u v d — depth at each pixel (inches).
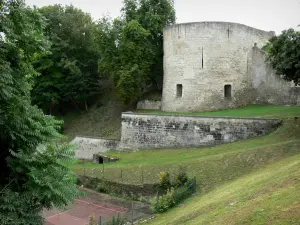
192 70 1086.4
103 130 1233.4
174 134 916.0
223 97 1093.8
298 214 270.2
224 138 836.0
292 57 644.1
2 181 398.6
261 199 345.7
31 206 371.9
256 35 1173.1
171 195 558.3
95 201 668.1
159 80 1359.5
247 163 604.7
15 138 375.9
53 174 370.0
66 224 560.1
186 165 687.1
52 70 1374.3
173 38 1111.6
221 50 1083.3
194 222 369.4
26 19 390.6
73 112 1482.5
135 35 1152.8
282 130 736.3
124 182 701.3
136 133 987.9
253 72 1149.1
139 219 541.6
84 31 1424.7
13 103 383.2
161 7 1269.7
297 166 431.5
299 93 1001.5
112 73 1199.6
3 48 373.7
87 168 847.1
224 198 432.1
